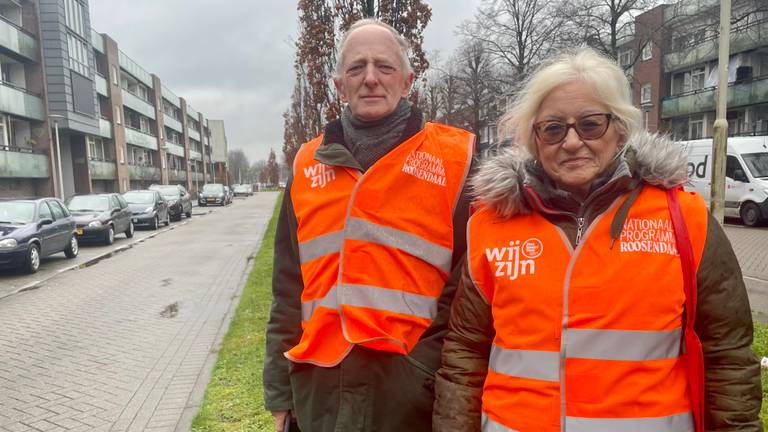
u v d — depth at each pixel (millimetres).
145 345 5828
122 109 41812
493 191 1532
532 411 1437
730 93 26469
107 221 16172
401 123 1934
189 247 15086
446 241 1862
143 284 9656
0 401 4348
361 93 1896
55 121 26266
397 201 1814
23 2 26844
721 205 7367
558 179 1538
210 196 40156
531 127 1582
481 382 1628
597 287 1392
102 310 7715
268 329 2119
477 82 26922
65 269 11734
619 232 1413
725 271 1375
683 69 30234
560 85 1505
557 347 1420
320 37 6102
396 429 1760
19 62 26750
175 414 3904
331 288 1816
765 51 26078
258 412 3699
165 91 58969
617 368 1370
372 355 1747
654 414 1364
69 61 29188
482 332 1627
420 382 1770
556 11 22844
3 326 6965
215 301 8023
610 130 1488
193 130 76875
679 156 1452
